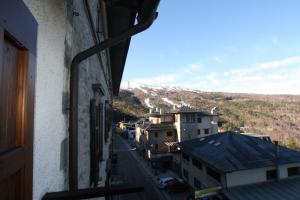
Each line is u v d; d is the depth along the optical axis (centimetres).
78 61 196
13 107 88
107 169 730
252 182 1212
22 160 92
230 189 1170
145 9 203
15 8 82
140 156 2920
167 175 2002
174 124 2639
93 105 322
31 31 101
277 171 1230
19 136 92
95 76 376
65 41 180
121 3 216
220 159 1297
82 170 251
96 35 365
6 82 81
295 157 1309
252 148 1407
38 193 135
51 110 159
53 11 168
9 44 84
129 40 492
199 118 2588
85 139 271
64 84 182
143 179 1973
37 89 141
